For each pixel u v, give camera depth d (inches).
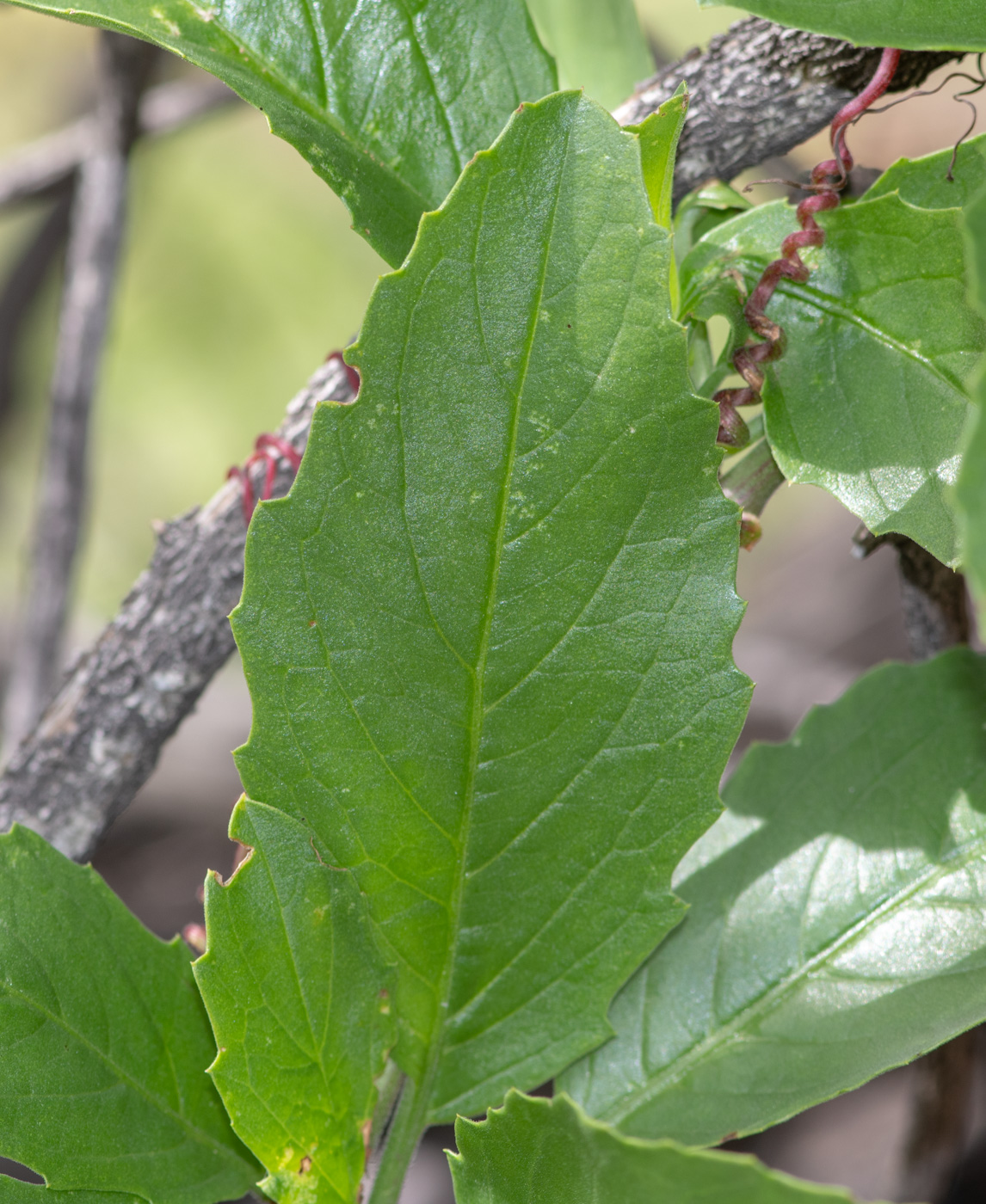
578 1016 10.1
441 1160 18.4
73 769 11.7
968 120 14.5
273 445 11.2
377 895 9.9
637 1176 9.1
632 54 11.4
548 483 9.6
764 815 10.6
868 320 10.0
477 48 10.2
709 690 9.8
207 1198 10.1
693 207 10.5
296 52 10.1
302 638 9.7
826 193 10.0
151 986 10.3
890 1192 14.6
